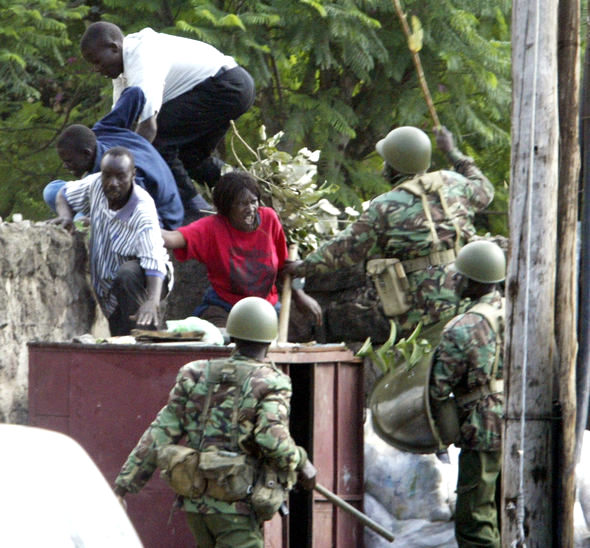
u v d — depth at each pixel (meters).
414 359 22.81
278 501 18.83
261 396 18.70
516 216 19.31
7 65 42.62
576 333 20.45
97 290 26.03
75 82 47.88
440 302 23.92
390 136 24.91
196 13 40.84
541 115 19.11
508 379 19.53
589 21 20.58
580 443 20.48
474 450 21.70
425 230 24.08
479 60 44.53
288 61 44.06
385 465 23.36
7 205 47.78
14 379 24.72
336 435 22.55
